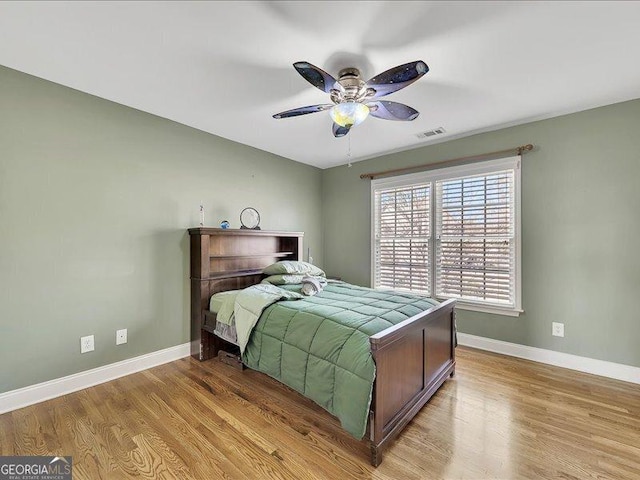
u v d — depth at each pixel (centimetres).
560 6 150
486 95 243
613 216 254
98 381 245
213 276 311
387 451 168
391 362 174
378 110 218
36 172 216
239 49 186
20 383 209
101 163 248
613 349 255
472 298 329
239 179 358
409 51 186
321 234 473
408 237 380
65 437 178
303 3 149
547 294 285
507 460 161
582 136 268
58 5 149
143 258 274
